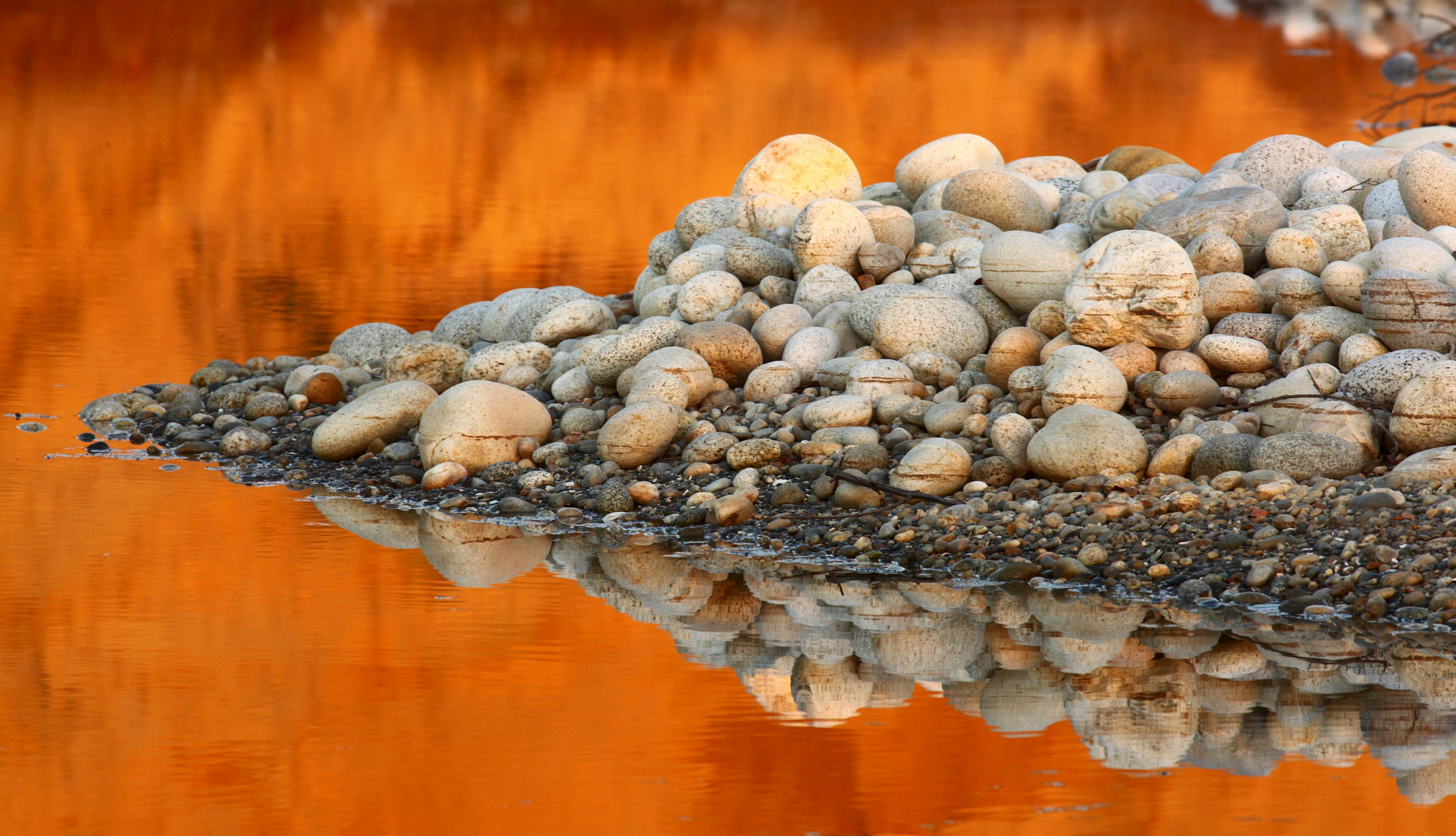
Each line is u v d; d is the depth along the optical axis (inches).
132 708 465.4
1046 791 403.5
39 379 953.5
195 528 659.4
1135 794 401.1
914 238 907.4
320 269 1322.6
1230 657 494.9
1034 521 613.9
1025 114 2071.9
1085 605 549.3
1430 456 603.5
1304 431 649.6
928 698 466.9
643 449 714.8
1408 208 830.5
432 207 1601.9
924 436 719.7
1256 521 583.8
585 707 464.1
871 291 819.4
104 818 398.9
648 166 1801.2
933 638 519.5
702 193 1658.5
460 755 432.1
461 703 468.1
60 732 450.0
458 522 671.1
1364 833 378.6
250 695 476.4
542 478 709.9
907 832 383.2
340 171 1806.1
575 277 1275.8
